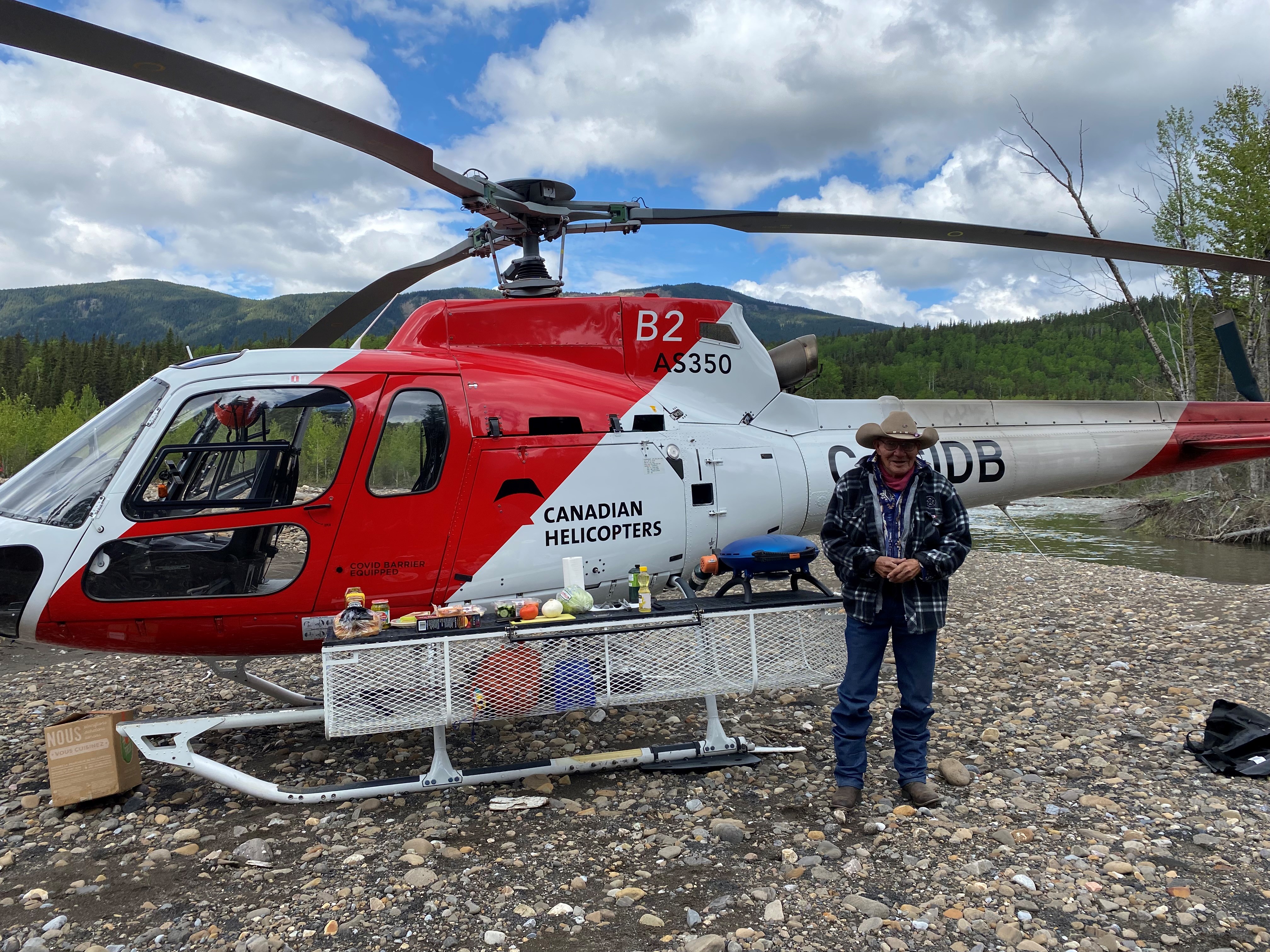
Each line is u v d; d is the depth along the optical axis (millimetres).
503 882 3100
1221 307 22562
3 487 4316
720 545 4996
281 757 4652
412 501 4277
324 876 3184
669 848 3318
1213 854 3217
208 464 4234
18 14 2902
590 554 4602
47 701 6164
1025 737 4707
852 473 3777
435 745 4043
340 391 4293
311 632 4246
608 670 3838
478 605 4121
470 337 4824
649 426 4863
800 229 5270
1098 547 17547
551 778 4160
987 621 8406
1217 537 18906
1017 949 2584
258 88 3418
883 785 3979
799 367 5727
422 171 4203
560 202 4973
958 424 6180
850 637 3770
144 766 4473
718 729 4340
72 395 67000
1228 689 5559
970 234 5270
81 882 3172
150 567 4078
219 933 2766
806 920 2789
